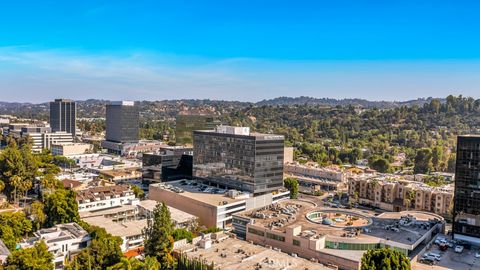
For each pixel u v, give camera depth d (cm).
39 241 15925
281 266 14325
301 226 18312
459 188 18212
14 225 18738
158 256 15800
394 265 12925
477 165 17675
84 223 19575
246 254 15475
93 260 14838
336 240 16812
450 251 17162
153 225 16438
